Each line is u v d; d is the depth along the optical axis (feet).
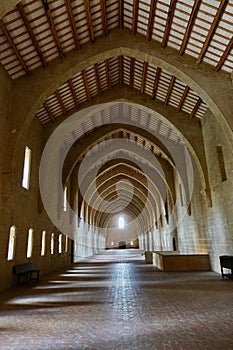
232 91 39.52
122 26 42.55
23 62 38.34
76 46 41.32
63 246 70.33
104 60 46.55
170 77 47.11
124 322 19.81
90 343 15.69
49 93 41.81
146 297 28.78
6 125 38.01
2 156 36.52
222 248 45.55
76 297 29.45
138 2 36.01
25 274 39.86
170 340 15.94
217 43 36.32
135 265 70.38
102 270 59.41
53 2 31.96
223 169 45.32
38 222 51.11
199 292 30.63
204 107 50.78
